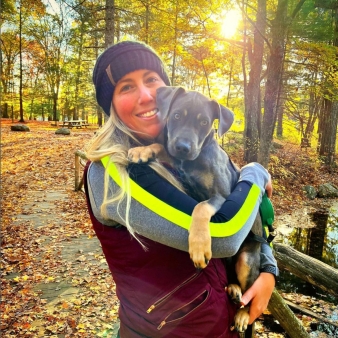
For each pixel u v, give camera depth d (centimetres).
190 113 199
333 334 456
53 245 670
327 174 1540
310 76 1448
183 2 1134
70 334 418
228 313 149
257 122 1443
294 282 609
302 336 256
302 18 969
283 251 346
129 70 174
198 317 137
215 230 137
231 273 188
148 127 179
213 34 1230
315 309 518
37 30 3095
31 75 3522
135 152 150
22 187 1055
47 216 830
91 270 577
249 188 164
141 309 141
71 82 3022
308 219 1033
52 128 2534
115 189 139
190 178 181
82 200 956
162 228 134
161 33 1297
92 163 157
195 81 2202
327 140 1683
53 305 476
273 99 1001
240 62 1703
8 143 1680
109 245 147
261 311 172
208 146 195
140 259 139
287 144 2100
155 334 138
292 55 1306
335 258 772
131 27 1462
